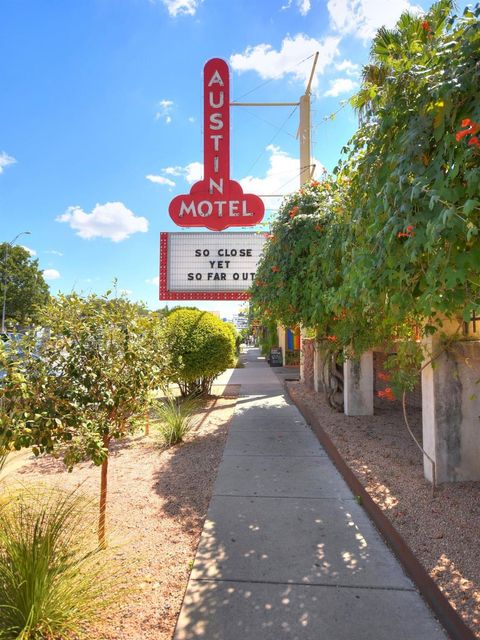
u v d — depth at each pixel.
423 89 2.68
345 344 6.49
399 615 2.57
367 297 3.32
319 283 6.26
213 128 12.41
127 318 3.45
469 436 4.21
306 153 11.92
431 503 3.76
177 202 12.51
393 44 3.13
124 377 3.34
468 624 2.26
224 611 2.62
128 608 2.63
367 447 5.60
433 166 2.54
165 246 12.56
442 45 2.61
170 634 2.42
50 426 2.82
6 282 39.53
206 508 4.13
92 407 3.17
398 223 2.62
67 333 3.10
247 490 4.59
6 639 2.14
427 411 4.35
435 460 4.17
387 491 4.11
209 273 12.52
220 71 12.41
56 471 5.20
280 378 16.19
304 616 2.57
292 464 5.48
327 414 7.77
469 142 2.20
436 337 4.16
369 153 3.26
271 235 8.70
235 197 12.44
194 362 9.95
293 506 4.17
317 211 7.15
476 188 2.22
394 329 4.89
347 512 4.02
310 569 3.08
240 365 22.41
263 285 8.68
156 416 7.25
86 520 3.64
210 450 6.14
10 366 2.76
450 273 2.35
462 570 2.77
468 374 4.21
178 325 10.09
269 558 3.22
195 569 3.07
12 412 2.75
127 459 5.75
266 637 2.40
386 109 2.93
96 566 2.77
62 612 2.30
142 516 3.95
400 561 3.15
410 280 2.83
